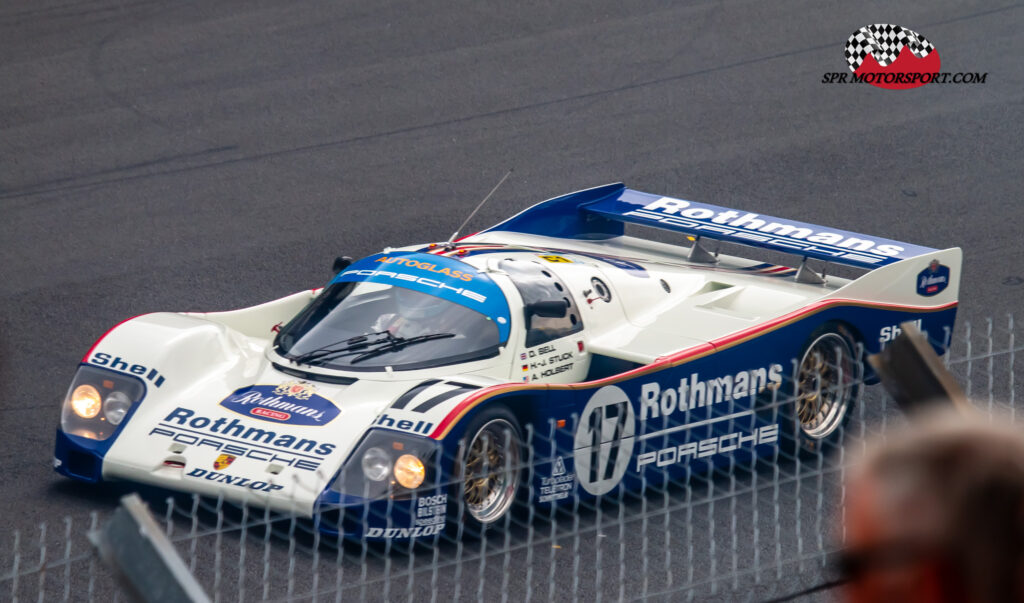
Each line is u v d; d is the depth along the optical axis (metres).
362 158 43.41
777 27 55.12
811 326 24.86
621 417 22.02
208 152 43.59
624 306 25.58
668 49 53.06
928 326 27.20
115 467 20.47
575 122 46.62
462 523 19.45
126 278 34.28
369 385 21.45
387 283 23.72
